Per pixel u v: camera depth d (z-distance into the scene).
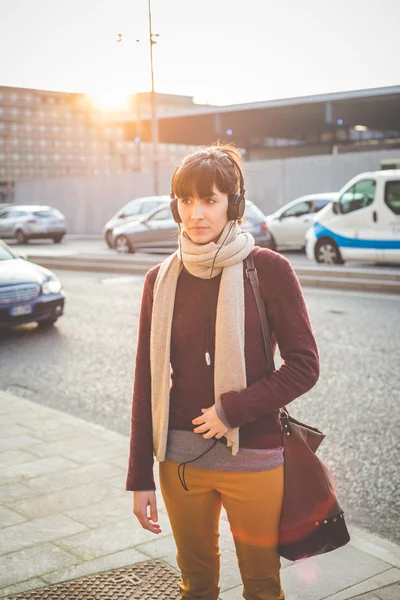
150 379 2.08
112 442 4.93
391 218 14.61
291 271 1.95
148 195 36.50
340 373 6.91
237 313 1.89
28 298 9.44
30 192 42.44
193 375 1.96
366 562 3.19
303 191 29.41
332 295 12.23
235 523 2.00
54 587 2.99
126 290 13.70
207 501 2.03
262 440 1.95
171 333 1.98
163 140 70.12
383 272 13.12
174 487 2.03
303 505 1.98
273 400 1.87
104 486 4.12
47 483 4.17
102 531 3.53
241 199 1.93
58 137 134.62
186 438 1.99
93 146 136.88
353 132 64.56
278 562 2.05
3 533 3.51
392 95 45.12
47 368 7.56
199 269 1.92
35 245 29.42
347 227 15.34
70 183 39.81
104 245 28.67
